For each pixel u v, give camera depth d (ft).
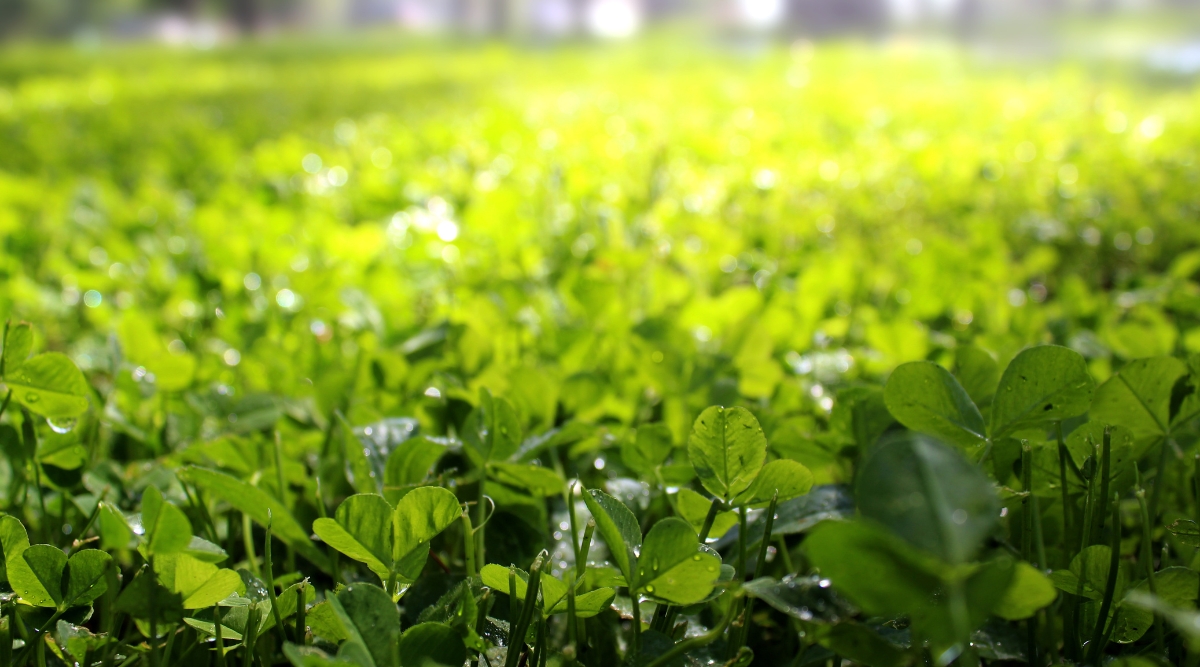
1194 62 9.58
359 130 4.67
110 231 2.33
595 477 1.08
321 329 1.59
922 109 5.04
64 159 3.83
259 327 1.42
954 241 2.31
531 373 1.06
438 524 0.78
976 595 0.60
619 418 1.16
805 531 0.98
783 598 0.70
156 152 3.85
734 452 0.79
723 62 10.70
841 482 0.95
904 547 0.57
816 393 1.26
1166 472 0.99
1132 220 2.35
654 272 1.68
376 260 1.83
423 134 4.10
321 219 2.27
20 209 2.65
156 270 1.94
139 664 0.82
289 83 8.44
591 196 2.65
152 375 1.15
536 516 0.96
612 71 9.52
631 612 0.85
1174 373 0.84
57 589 0.80
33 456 0.95
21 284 1.80
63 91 7.45
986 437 0.82
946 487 0.58
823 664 0.83
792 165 3.30
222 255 1.99
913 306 1.63
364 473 0.93
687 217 2.34
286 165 3.34
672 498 0.96
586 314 1.46
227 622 0.80
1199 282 2.10
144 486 0.99
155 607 0.73
